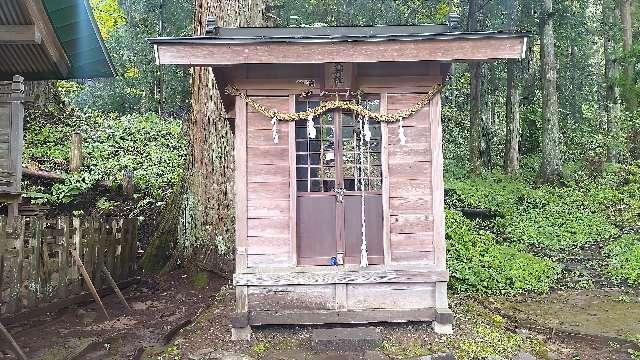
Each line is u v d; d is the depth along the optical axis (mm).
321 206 6375
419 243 6336
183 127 21469
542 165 18859
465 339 6109
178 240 10273
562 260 11273
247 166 6363
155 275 10141
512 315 7578
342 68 6203
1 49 8641
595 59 29188
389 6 22812
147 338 6898
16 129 7926
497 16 21109
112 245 9234
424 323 6418
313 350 5809
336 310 6230
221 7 9656
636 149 19156
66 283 7883
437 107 6410
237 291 6230
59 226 7793
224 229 9664
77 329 7164
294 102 6379
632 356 6039
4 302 6664
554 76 18609
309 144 6453
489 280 9242
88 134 19250
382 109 6383
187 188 10172
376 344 5883
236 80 6359
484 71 22703
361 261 6250
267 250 6281
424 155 6406
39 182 12828
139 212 12883
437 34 5750
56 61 8797
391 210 6348
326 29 6402
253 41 5738
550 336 6750
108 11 22453
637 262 10117
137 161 17094
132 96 28344
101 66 9523
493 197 16516
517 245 12234
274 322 6195
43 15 8031
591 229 13297
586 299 8523
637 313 7672
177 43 5734
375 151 6453
